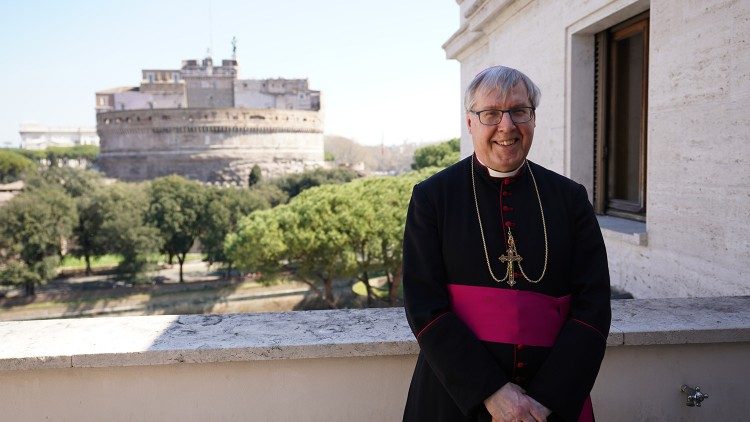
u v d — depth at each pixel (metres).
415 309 1.83
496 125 1.78
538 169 1.99
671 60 3.89
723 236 3.42
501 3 6.71
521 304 1.80
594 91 5.39
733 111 3.31
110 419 2.33
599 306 1.78
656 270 4.16
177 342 2.34
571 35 5.34
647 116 4.68
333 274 33.81
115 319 2.65
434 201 1.94
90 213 51.06
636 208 4.90
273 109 91.19
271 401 2.38
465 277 1.87
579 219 1.89
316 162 98.44
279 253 32.22
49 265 46.62
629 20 4.81
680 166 3.83
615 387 2.47
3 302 45.16
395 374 2.41
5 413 2.30
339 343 2.31
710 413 2.50
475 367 1.69
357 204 32.03
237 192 54.31
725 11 3.34
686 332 2.40
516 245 1.85
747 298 2.85
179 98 110.06
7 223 45.81
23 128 170.25
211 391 2.35
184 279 52.03
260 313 2.72
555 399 1.67
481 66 8.80
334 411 2.40
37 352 2.26
